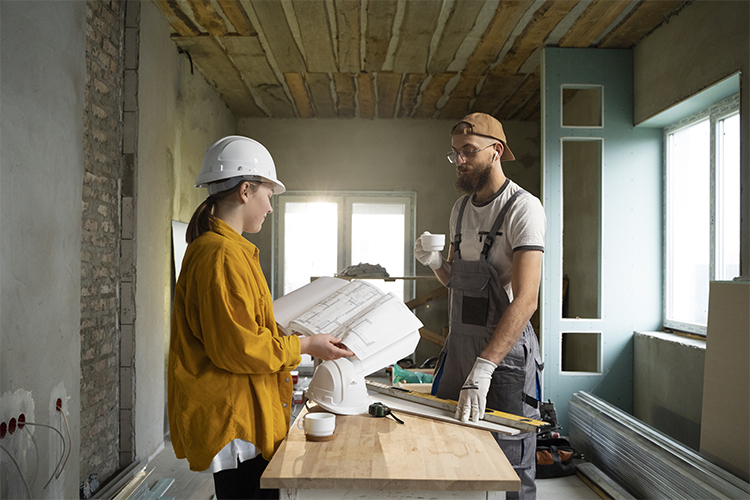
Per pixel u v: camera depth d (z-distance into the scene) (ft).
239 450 4.66
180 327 4.72
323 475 3.99
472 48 13.85
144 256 11.50
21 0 6.01
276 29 12.81
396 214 21.43
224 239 4.67
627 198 13.23
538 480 10.63
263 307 4.80
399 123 21.30
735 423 8.02
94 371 9.87
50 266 6.62
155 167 12.10
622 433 10.28
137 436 11.18
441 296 20.31
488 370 5.45
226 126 19.63
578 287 17.28
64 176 7.00
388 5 11.51
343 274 18.08
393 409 5.63
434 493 4.05
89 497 9.16
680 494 8.20
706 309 11.58
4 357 5.65
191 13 12.07
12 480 5.73
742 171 9.18
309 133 21.30
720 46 9.89
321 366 5.69
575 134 13.24
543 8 11.51
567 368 18.34
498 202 6.17
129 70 10.94
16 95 5.91
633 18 11.80
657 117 12.40
